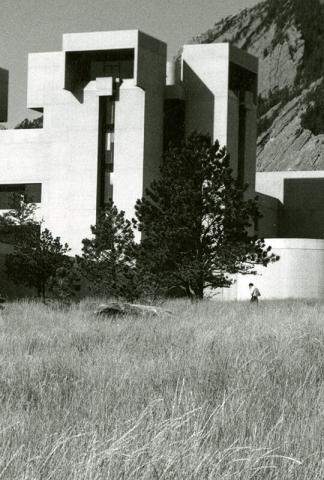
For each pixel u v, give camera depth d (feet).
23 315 110.32
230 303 166.91
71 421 36.73
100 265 174.50
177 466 28.73
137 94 313.94
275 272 308.81
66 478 28.19
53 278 161.38
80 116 320.50
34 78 326.44
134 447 30.76
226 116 325.21
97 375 48.78
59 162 322.34
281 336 66.64
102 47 313.53
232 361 53.31
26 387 45.21
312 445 32.19
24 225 252.83
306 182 402.72
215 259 189.06
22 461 29.68
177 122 330.95
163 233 184.14
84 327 86.38
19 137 328.70
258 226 377.30
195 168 189.88
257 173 409.69
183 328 81.00
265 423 35.99
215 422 34.63
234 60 331.16
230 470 28.63
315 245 309.63
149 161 316.60
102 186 319.06
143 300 148.36
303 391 43.24
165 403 39.93
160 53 322.34
